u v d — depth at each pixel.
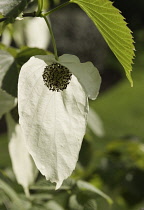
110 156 1.07
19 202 0.71
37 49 0.67
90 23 4.63
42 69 0.58
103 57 4.96
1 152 2.68
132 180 1.02
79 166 0.87
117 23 0.58
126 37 0.59
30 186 0.75
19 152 0.73
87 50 4.70
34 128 0.57
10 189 0.67
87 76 0.59
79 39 4.53
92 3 0.58
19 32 0.82
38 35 0.83
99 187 1.03
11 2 0.58
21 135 0.73
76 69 0.59
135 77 4.94
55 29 4.31
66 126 0.58
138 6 5.68
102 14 0.58
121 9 5.71
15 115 0.72
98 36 4.77
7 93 0.65
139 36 5.60
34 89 0.58
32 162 0.73
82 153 0.88
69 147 0.57
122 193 1.02
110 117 3.96
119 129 3.72
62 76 0.59
